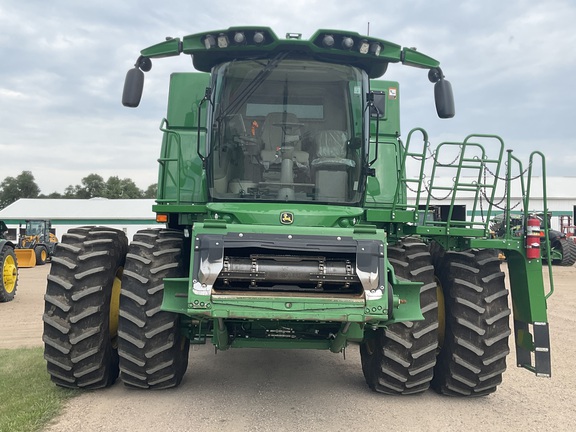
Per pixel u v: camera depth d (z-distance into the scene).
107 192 96.75
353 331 4.61
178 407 4.90
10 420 4.39
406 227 5.49
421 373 5.23
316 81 5.37
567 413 5.00
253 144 5.33
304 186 5.32
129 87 5.28
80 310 5.09
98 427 4.36
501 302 5.31
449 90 5.50
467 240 5.37
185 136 6.19
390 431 4.43
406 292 4.58
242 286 4.47
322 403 5.14
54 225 43.97
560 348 7.76
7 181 100.94
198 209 5.27
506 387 5.91
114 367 5.49
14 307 11.95
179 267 5.21
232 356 7.07
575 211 38.53
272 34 5.09
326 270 4.34
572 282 16.81
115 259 5.48
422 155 5.25
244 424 4.51
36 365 6.26
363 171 5.37
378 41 5.23
